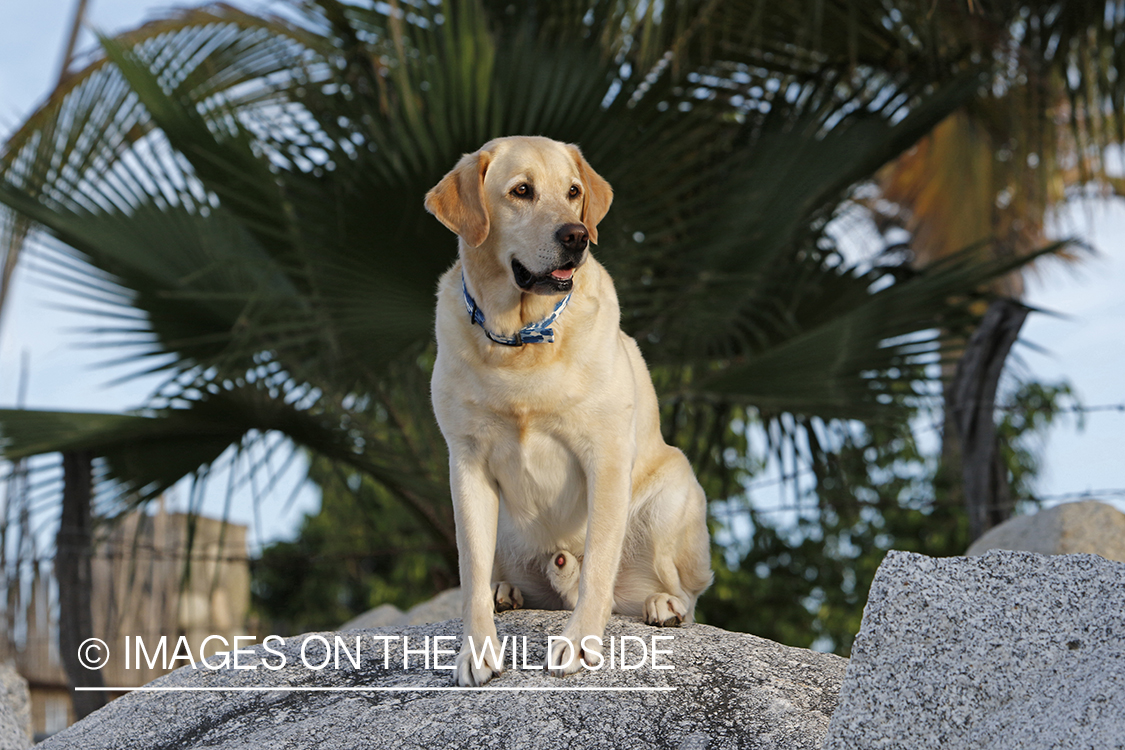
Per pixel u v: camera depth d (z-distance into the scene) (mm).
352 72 5965
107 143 6000
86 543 5496
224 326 5824
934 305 5684
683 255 5887
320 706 2623
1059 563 2143
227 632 7488
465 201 2848
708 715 2355
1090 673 1941
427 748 2320
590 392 2777
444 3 4754
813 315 6227
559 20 5363
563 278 2703
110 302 5832
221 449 5672
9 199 5656
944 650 2055
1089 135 6781
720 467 6242
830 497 6121
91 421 5254
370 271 5148
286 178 5418
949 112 6000
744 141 6406
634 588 3227
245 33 6176
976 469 5121
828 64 6305
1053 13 6609
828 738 2025
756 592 8898
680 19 5426
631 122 5527
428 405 5879
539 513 2994
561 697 2443
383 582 10422
